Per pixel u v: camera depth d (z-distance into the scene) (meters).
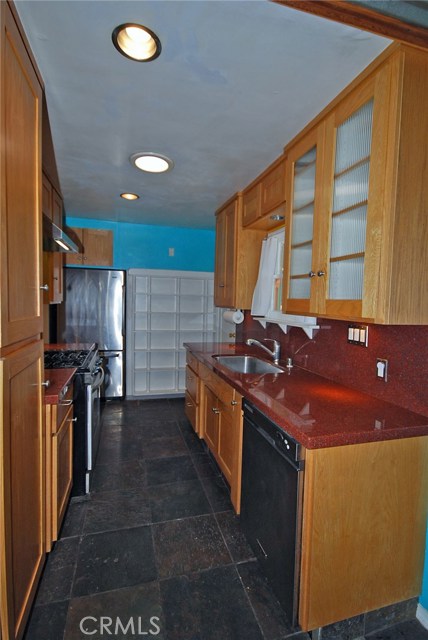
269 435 1.43
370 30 0.98
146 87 1.41
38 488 1.38
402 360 1.44
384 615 1.33
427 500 1.32
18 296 1.07
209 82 1.36
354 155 1.37
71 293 3.89
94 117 1.65
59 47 1.18
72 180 2.56
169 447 2.92
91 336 3.98
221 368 2.27
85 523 1.92
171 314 4.42
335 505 1.19
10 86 0.97
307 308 1.66
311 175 1.69
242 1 0.97
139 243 4.25
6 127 0.94
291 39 1.12
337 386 1.78
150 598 1.43
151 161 2.17
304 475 1.19
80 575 1.54
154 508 2.06
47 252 2.62
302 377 2.00
